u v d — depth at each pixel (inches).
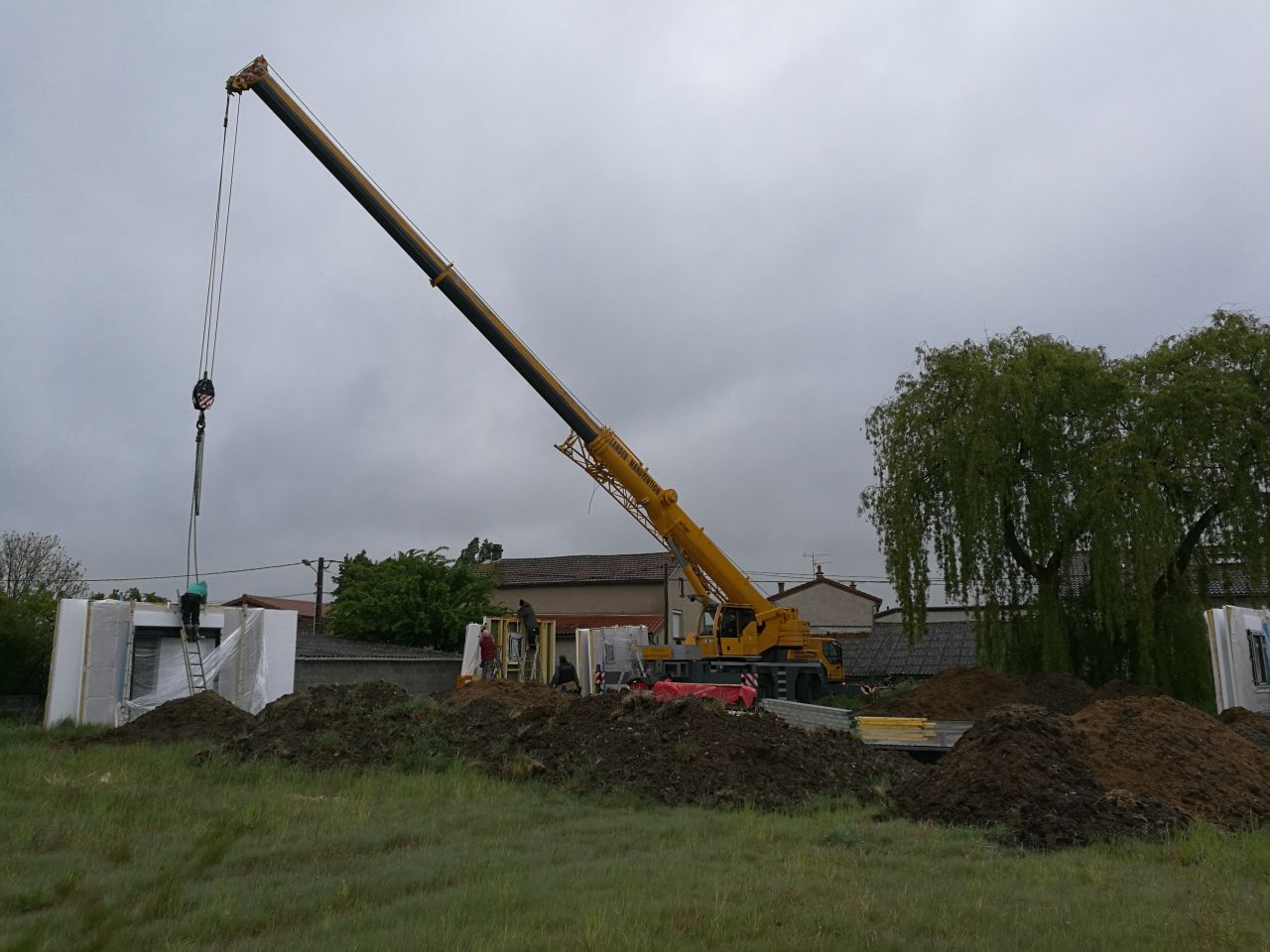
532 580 2009.1
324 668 973.2
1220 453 948.0
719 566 1070.4
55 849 301.0
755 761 479.8
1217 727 490.3
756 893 264.2
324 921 229.5
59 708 671.8
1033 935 231.6
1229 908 260.7
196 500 697.0
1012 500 1011.3
